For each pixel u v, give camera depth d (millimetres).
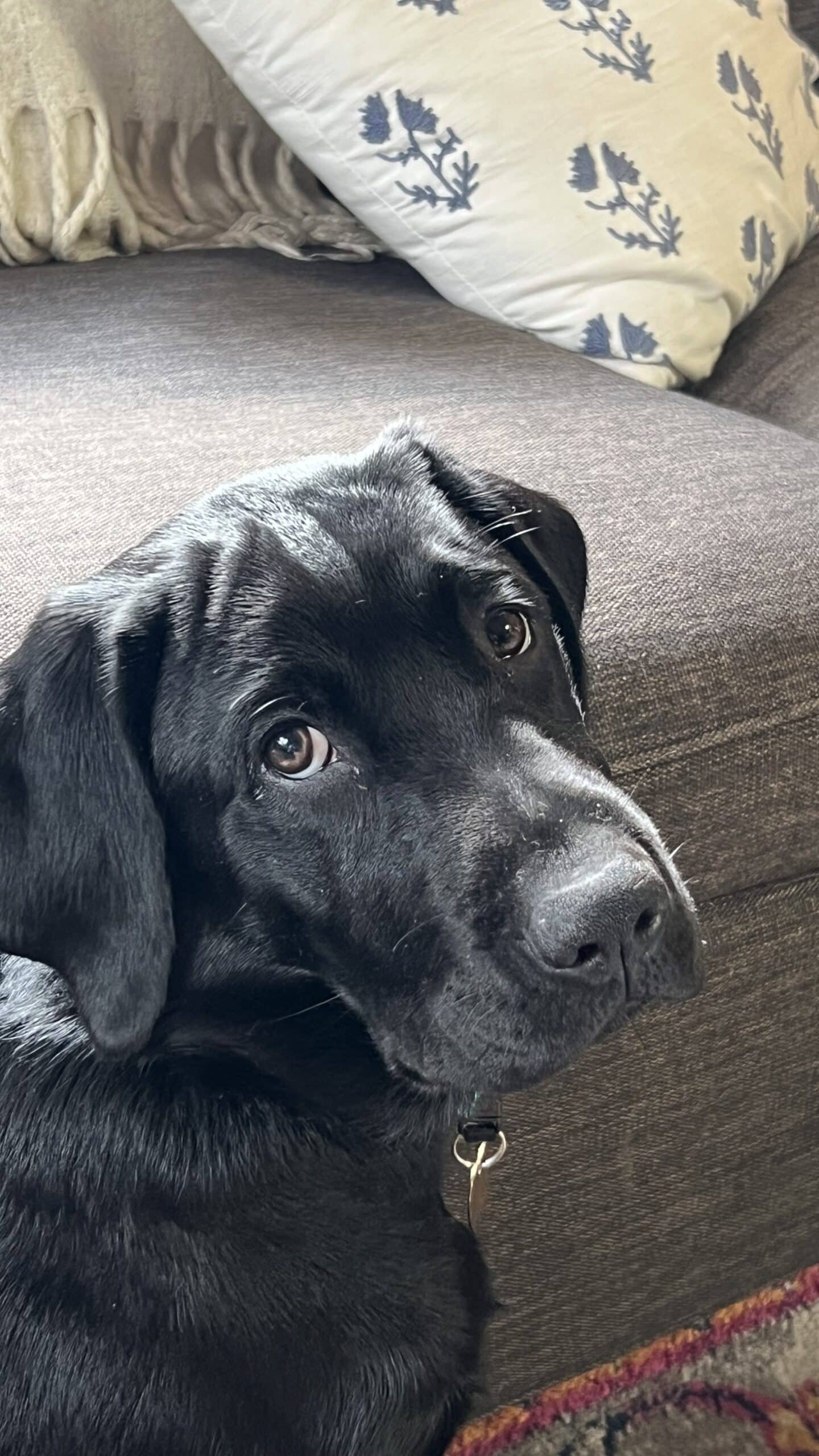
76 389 732
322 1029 497
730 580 593
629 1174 630
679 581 588
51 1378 451
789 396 844
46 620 476
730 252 857
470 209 843
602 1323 661
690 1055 619
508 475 642
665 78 856
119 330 814
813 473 673
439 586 464
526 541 520
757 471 668
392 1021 468
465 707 458
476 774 449
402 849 449
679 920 444
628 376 827
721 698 570
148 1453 450
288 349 798
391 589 460
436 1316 503
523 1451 638
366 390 744
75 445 666
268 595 458
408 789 450
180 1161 471
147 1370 452
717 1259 680
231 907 478
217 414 704
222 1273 467
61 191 909
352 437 678
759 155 885
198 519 499
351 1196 496
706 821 580
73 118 907
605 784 457
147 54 951
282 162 1013
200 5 850
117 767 455
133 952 454
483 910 431
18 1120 472
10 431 680
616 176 833
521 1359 643
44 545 580
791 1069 653
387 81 831
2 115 886
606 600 574
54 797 459
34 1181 467
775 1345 681
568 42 835
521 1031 433
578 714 508
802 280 927
